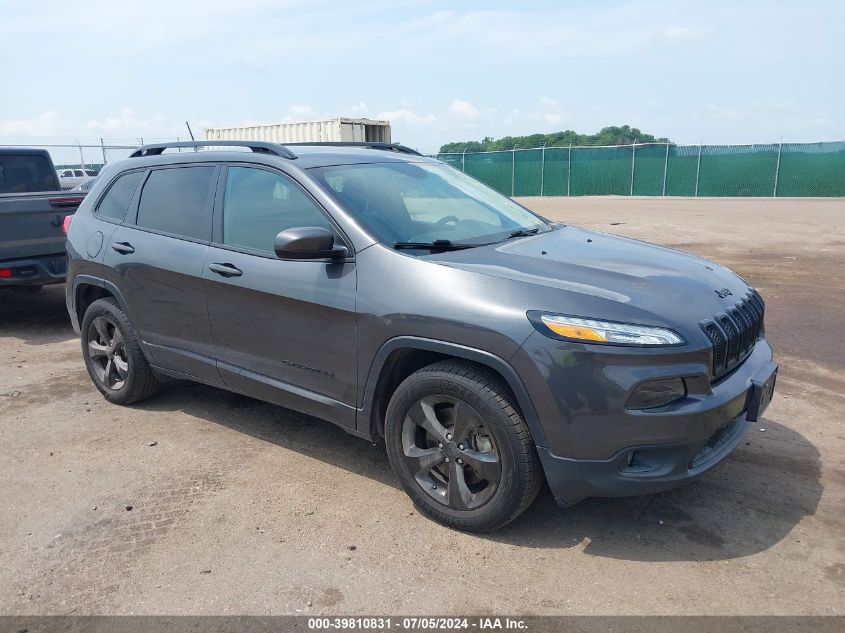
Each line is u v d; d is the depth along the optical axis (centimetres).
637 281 319
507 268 319
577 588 282
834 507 340
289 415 472
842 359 575
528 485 300
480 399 301
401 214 370
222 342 404
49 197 720
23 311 828
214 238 405
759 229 1573
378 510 346
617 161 3250
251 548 314
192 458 407
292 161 382
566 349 281
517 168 3491
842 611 265
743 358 331
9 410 491
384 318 323
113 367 493
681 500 350
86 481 381
